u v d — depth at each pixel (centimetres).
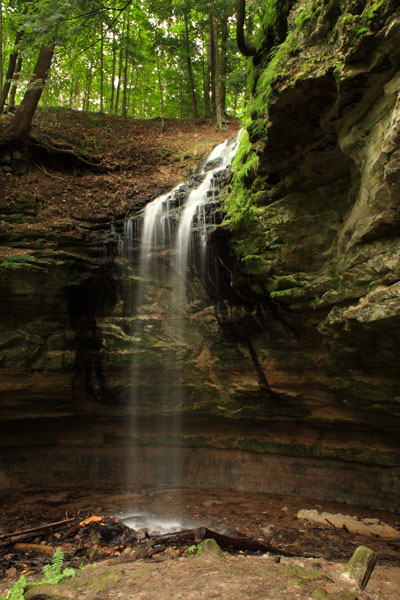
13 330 1079
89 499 1050
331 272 814
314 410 1030
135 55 1984
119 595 383
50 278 1089
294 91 663
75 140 1717
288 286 881
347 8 586
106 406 1216
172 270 1159
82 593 390
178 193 1305
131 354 1155
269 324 989
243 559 523
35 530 748
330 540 759
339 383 923
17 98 2381
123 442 1281
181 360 1147
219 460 1209
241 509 962
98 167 1576
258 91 817
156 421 1252
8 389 1075
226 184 1143
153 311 1168
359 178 750
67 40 1131
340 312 771
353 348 806
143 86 2659
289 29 705
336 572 509
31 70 1809
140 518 889
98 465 1269
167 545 648
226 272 1046
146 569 468
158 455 1264
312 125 722
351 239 735
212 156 1628
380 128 613
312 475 1088
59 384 1134
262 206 934
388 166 583
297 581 424
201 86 2691
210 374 1138
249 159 1007
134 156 1719
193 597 377
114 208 1337
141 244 1191
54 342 1116
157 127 2103
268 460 1155
